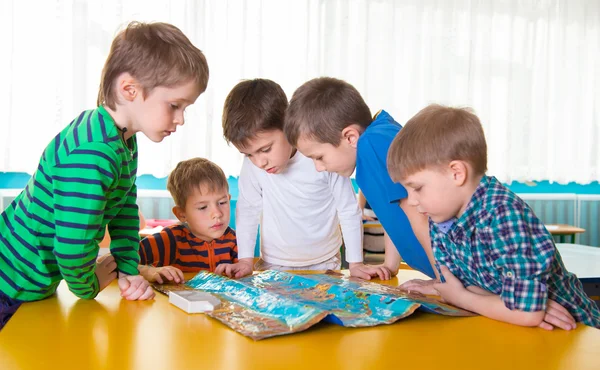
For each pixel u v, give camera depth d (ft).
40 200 3.40
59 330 2.77
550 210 15.60
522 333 2.77
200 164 5.83
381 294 3.26
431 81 14.66
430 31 14.58
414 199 3.40
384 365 2.28
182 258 5.78
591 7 15.66
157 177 13.05
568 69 15.67
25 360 2.31
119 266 3.92
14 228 3.52
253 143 4.88
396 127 4.26
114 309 3.21
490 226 3.16
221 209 5.79
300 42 13.84
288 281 3.85
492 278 3.25
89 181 3.24
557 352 2.49
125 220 4.01
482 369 2.26
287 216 5.76
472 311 3.14
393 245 4.71
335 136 4.38
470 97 14.84
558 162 15.69
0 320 3.43
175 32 3.67
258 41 13.55
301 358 2.35
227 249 5.99
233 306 3.18
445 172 3.23
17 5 12.19
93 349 2.46
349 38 14.14
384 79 14.35
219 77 13.35
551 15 15.42
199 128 13.25
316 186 5.65
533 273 2.96
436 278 4.03
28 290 3.46
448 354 2.43
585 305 3.68
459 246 3.39
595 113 15.80
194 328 2.80
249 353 2.41
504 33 15.08
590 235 15.83
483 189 3.32
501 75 15.12
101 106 3.63
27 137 12.39
